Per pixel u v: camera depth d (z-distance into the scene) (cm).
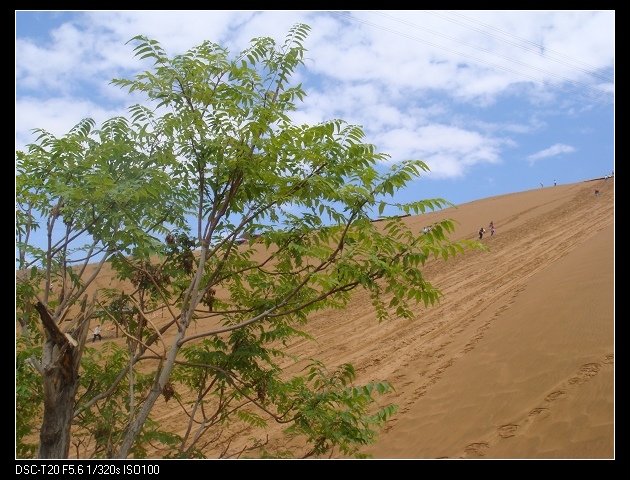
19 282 435
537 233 3888
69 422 423
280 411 559
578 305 1376
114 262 518
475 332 1697
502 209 5478
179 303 565
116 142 494
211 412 1390
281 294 566
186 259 525
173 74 475
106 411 509
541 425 910
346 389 491
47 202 497
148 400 438
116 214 433
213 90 486
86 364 576
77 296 473
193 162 512
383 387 471
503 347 1377
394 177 444
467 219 5331
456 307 2284
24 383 473
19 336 472
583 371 1030
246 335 577
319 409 496
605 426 819
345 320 2456
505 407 1037
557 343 1211
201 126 475
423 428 1098
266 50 516
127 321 538
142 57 471
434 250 443
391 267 443
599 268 1666
